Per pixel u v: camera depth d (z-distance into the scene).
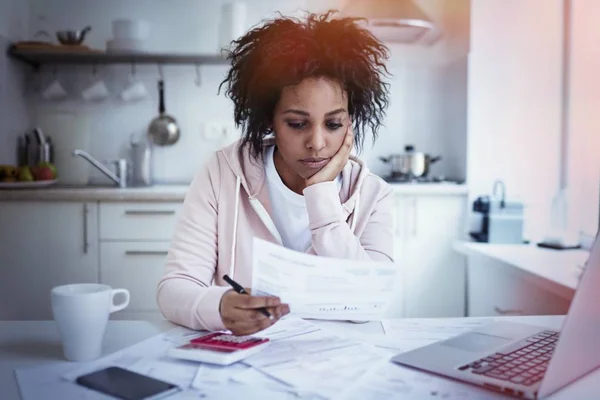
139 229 2.60
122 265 2.61
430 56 3.21
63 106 3.15
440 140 3.23
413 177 2.95
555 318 1.02
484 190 2.85
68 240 2.60
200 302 0.89
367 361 0.76
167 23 3.16
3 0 2.83
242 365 0.74
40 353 0.79
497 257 2.00
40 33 3.13
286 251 0.86
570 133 2.62
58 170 3.14
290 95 0.99
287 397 0.64
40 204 2.59
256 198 1.17
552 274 1.65
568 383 0.68
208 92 3.18
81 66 3.14
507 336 0.86
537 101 2.77
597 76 2.51
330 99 1.00
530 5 2.78
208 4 3.16
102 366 0.74
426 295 2.79
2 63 2.82
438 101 3.22
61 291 0.78
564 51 2.68
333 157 1.09
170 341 0.84
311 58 0.98
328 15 1.10
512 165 2.85
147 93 3.17
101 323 0.77
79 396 0.64
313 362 0.75
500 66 2.84
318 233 1.05
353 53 1.03
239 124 1.17
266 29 1.09
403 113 3.23
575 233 2.43
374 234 1.21
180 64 3.15
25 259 2.60
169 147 3.19
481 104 2.86
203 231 1.14
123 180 2.95
